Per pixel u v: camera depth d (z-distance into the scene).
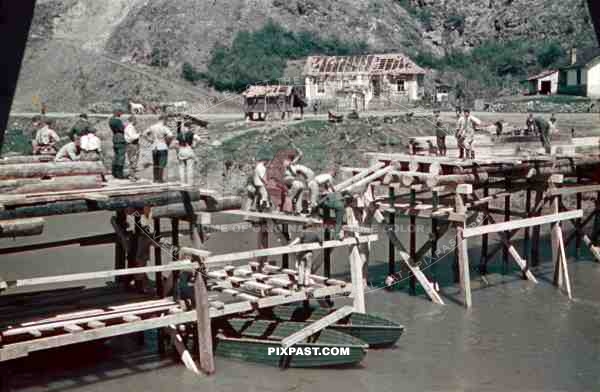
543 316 20.06
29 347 13.62
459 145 21.95
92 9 80.56
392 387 15.11
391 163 22.31
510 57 85.00
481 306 21.02
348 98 48.88
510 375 15.79
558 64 78.94
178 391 14.96
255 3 76.94
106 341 17.98
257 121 37.62
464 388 15.09
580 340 17.98
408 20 93.88
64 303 16.80
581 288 23.00
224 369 16.08
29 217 13.84
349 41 80.62
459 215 20.59
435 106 51.72
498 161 21.20
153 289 18.17
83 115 21.14
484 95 72.88
